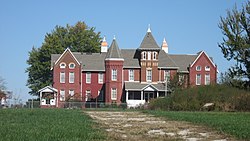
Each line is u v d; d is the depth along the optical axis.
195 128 25.55
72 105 70.75
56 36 99.44
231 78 52.97
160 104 58.94
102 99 80.12
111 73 78.56
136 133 22.41
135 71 79.75
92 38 106.38
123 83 79.00
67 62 79.69
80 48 103.88
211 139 19.70
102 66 81.06
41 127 21.73
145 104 65.19
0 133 18.22
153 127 26.36
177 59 84.06
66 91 79.31
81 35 104.38
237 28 49.19
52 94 77.56
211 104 52.19
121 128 25.52
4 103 71.56
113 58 78.44
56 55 84.44
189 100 55.09
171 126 27.19
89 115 40.41
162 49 86.00
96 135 19.05
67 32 106.12
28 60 99.50
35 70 98.19
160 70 79.81
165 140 19.22
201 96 54.56
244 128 22.83
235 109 50.25
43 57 98.81
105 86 79.25
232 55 49.75
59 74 79.38
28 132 18.81
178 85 76.25
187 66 82.19
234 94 52.22
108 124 28.80
